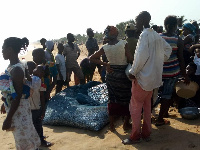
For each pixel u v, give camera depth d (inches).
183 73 171.0
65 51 289.3
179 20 332.5
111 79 169.0
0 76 123.4
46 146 166.7
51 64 229.3
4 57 123.6
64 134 184.9
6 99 124.6
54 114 203.6
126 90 168.2
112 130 181.6
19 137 126.9
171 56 165.9
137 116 153.1
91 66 310.3
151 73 139.9
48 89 183.2
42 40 293.3
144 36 138.0
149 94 151.8
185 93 186.4
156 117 194.4
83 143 168.4
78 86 266.4
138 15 148.4
